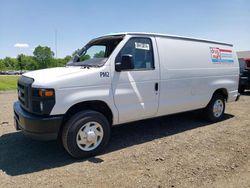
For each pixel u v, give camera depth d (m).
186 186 3.53
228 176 3.81
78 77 4.30
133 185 3.56
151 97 5.22
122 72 4.78
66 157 4.53
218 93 6.93
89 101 4.46
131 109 4.94
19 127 4.70
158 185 3.55
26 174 3.90
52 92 4.07
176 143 5.21
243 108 8.91
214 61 6.57
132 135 5.75
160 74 5.31
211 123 6.81
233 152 4.72
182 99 5.80
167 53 5.50
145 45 5.17
